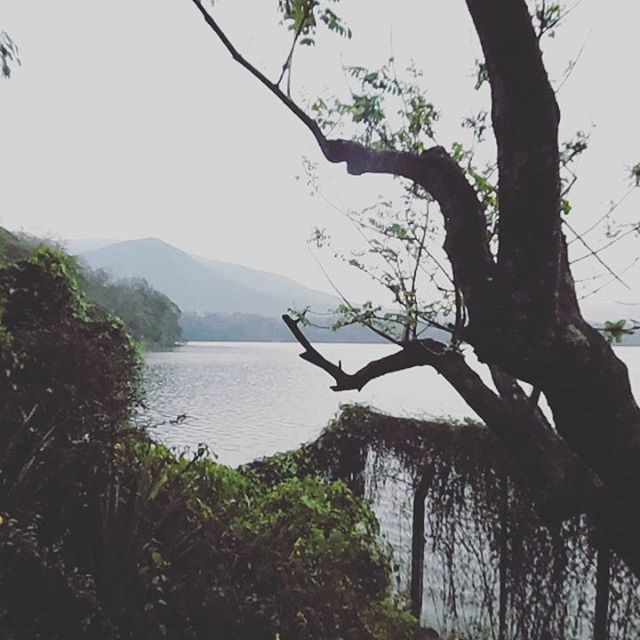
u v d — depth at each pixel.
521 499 2.87
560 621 2.66
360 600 2.81
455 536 3.10
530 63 1.04
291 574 2.68
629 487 1.09
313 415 13.09
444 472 3.21
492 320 1.09
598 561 2.51
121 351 3.30
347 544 2.95
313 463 3.94
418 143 1.63
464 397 1.39
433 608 3.11
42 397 2.64
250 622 2.35
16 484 2.36
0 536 2.08
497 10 1.03
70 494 2.52
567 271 1.21
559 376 1.08
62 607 2.11
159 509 2.68
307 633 2.41
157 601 2.30
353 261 1.63
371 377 1.51
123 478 2.74
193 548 2.58
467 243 1.19
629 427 1.08
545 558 2.76
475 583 2.99
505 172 1.08
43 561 2.11
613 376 1.08
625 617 2.40
